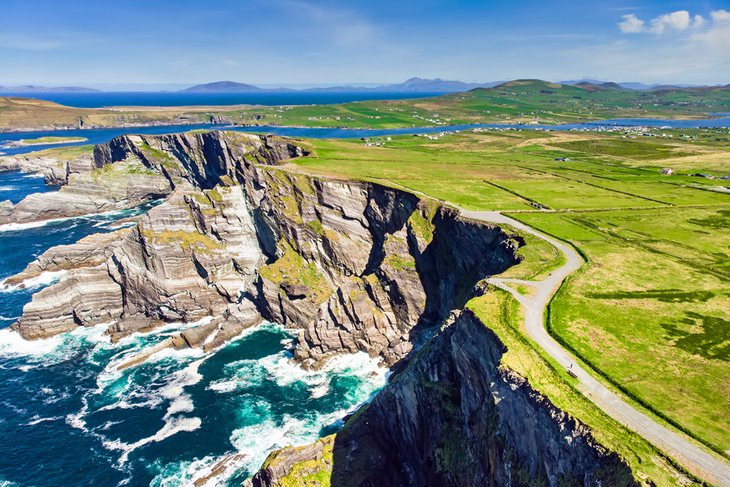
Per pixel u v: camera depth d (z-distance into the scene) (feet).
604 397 137.69
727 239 270.26
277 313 328.08
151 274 329.52
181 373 275.39
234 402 251.19
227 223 367.25
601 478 117.29
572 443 126.00
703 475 110.22
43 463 210.79
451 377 192.85
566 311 186.70
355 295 294.87
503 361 153.28
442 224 319.68
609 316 183.32
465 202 340.59
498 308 188.75
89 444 221.87
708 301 196.44
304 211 366.63
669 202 350.84
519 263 237.25
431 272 316.60
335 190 369.71
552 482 129.70
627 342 165.99
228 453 217.36
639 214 319.27
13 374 272.51
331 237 358.84
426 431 192.75
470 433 169.17
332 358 287.07
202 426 233.96
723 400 136.98
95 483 201.26
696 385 143.43
